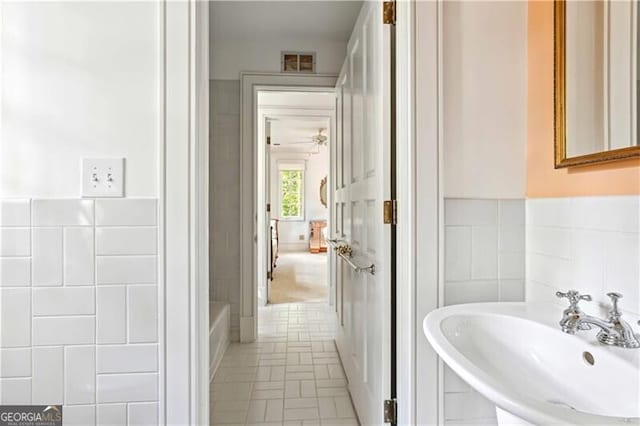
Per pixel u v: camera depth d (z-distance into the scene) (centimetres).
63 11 106
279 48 275
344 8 230
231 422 176
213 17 241
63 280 106
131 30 108
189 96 109
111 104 107
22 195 105
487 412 122
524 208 126
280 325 322
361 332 169
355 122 182
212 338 225
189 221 109
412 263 121
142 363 108
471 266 124
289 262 701
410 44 121
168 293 108
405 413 122
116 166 107
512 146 126
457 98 123
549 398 88
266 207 388
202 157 114
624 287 90
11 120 105
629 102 90
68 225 106
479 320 106
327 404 192
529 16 125
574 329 88
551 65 114
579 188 104
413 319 120
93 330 107
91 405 107
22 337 105
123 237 107
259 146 381
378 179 138
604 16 97
